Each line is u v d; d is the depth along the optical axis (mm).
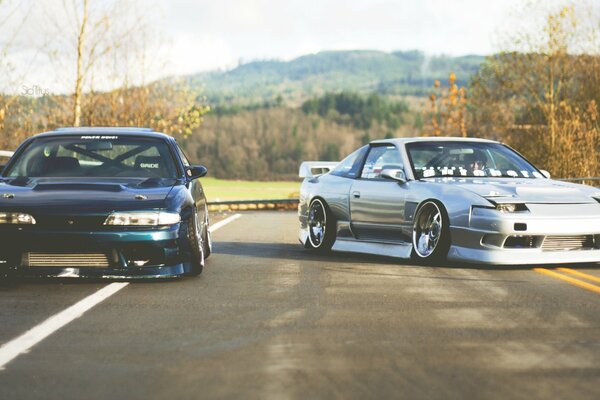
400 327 5176
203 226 8820
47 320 5438
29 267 6863
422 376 3984
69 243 6816
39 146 8281
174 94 25203
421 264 8516
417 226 8648
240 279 7375
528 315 5574
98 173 7988
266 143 155125
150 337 4910
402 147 9273
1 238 6840
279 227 14398
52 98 21922
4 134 18812
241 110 159375
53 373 4094
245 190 105875
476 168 9109
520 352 4480
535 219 7922
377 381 3896
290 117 164625
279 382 3889
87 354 4484
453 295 6438
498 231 7918
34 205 6914
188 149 147875
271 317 5531
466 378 3938
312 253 9781
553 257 8055
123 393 3736
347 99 192875
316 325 5250
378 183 9234
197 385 3852
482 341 4762
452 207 8227
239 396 3662
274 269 8117
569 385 3812
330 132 174250
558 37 29672
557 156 24516
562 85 30125
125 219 6922
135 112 24484
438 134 31062
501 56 30750
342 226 9703
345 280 7301
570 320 5398
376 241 9281
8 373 4102
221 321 5395
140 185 7562
